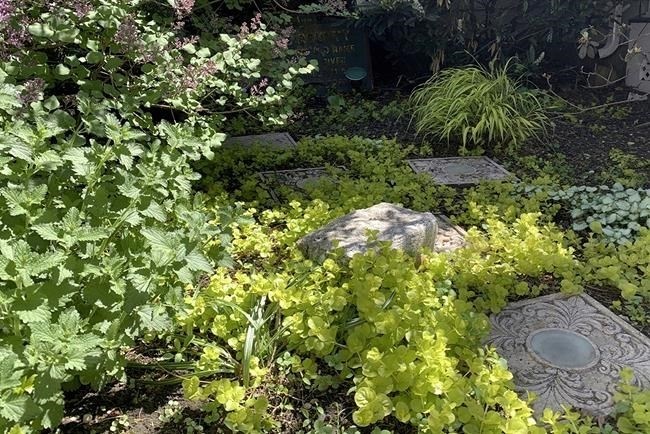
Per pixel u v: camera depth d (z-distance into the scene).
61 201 2.32
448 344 2.34
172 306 2.12
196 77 3.42
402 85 7.39
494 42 7.03
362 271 2.65
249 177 4.36
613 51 7.25
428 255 3.00
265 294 2.52
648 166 4.78
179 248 2.06
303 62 4.36
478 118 5.36
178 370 2.34
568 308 2.85
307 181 4.44
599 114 6.21
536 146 5.31
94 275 2.05
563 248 3.26
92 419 2.15
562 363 2.48
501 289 2.80
